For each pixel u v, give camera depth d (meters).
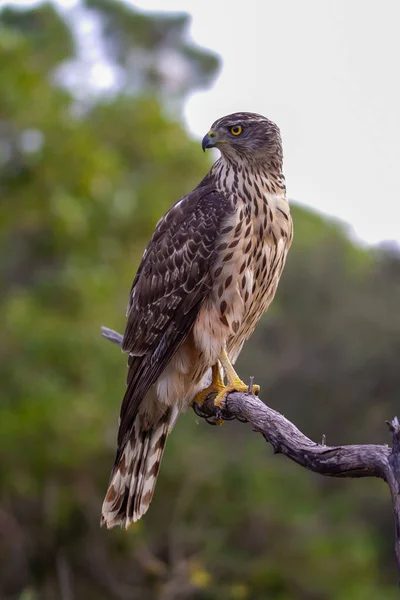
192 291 8.15
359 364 26.52
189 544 18.16
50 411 17.27
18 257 21.11
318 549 18.81
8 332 18.34
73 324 18.55
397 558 5.14
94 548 18.17
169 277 8.24
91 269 19.08
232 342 8.36
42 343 17.91
